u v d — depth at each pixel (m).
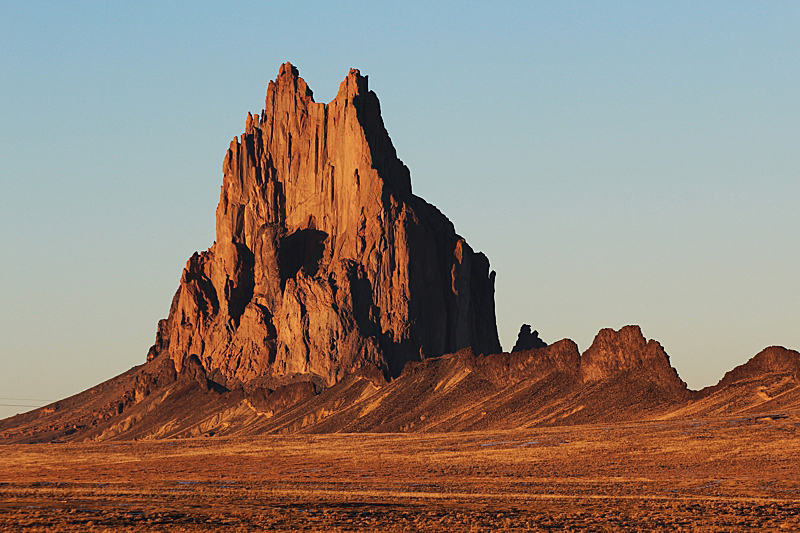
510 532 168.25
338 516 195.25
